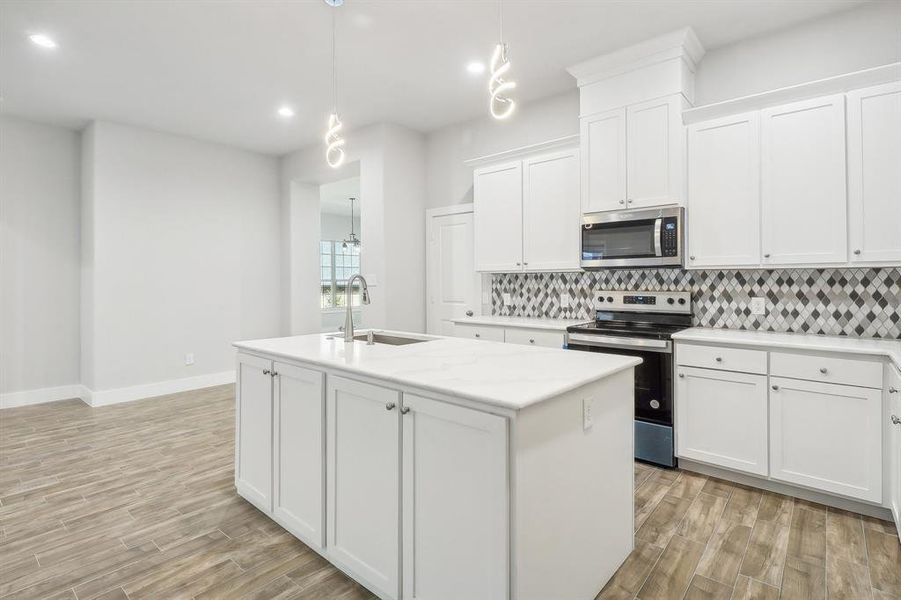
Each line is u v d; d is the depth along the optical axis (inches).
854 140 100.3
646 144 127.1
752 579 74.6
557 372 68.9
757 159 112.2
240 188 224.7
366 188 191.2
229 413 171.6
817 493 99.3
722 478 111.6
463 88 155.4
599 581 71.7
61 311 189.6
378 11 111.6
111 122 184.4
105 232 183.3
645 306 139.9
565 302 160.7
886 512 91.8
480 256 168.4
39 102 164.9
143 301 193.5
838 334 113.1
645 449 120.2
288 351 88.8
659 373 117.4
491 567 56.1
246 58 134.3
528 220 154.7
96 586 74.5
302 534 85.2
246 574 77.5
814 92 104.6
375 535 70.7
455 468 59.9
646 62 126.9
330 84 151.6
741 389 105.9
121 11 110.6
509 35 122.3
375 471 70.5
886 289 107.8
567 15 113.3
